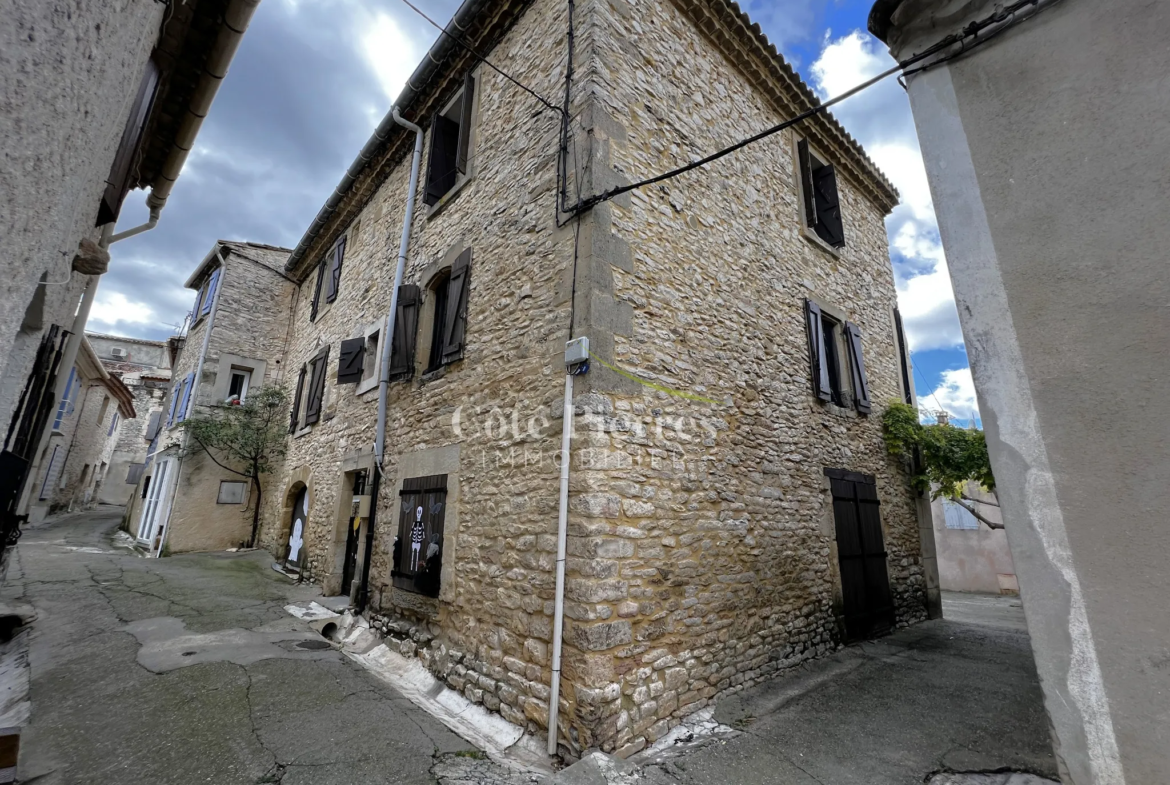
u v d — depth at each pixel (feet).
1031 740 10.23
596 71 12.66
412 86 19.72
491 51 17.69
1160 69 5.53
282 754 8.94
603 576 10.11
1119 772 4.86
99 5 6.70
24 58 5.39
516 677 10.97
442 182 19.20
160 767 8.43
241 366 33.47
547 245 12.91
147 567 24.36
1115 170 5.65
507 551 12.07
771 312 17.03
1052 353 5.76
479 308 15.10
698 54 16.43
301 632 16.07
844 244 21.70
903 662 15.43
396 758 9.08
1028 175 6.22
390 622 15.72
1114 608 5.08
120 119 8.76
